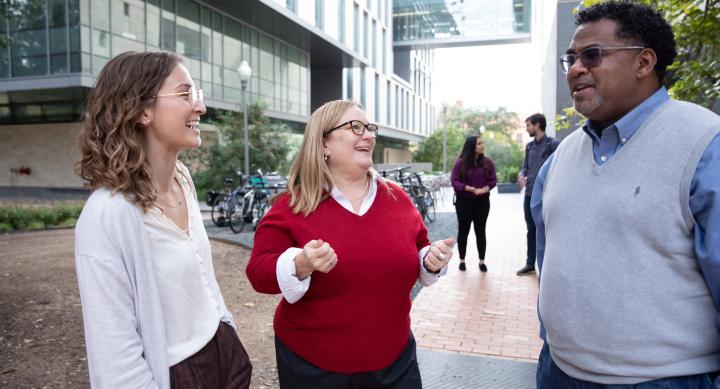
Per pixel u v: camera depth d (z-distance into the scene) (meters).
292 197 1.74
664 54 1.37
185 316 1.38
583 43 1.42
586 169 1.44
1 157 21.36
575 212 1.42
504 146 34.59
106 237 1.21
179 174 1.56
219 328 1.53
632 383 1.29
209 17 19.72
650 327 1.26
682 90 3.10
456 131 46.03
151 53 1.38
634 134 1.34
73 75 15.14
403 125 46.78
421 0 39.06
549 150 5.38
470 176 5.79
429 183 15.59
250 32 22.31
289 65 25.77
